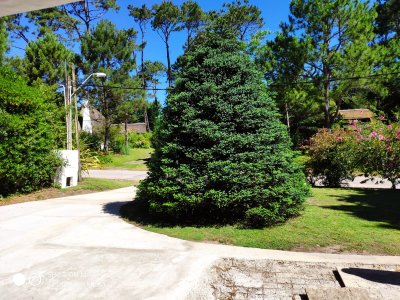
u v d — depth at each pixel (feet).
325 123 72.02
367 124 41.11
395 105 78.79
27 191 38.01
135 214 25.84
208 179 21.29
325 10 63.16
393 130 35.86
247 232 19.76
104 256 16.33
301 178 24.41
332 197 30.91
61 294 12.17
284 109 78.07
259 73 24.44
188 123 22.40
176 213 22.21
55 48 76.79
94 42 87.45
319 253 16.46
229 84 22.99
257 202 21.18
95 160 58.75
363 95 72.38
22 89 35.88
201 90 22.85
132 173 73.05
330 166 41.32
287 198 20.94
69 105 45.29
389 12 99.25
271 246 17.65
